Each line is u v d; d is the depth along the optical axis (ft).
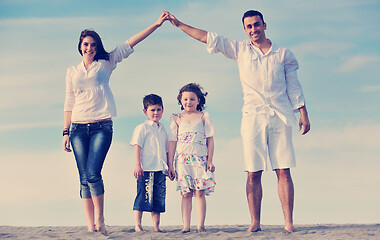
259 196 16.48
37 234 16.46
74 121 16.42
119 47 17.06
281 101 16.21
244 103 16.55
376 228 17.17
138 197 17.31
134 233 16.42
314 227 18.26
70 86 16.79
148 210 17.17
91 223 16.55
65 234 16.20
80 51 16.97
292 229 16.03
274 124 16.10
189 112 17.28
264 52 16.43
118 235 15.61
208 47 16.83
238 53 16.60
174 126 17.29
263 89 16.16
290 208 16.15
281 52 16.34
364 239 14.46
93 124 16.29
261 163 16.11
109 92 16.67
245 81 16.39
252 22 16.20
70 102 16.94
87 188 16.44
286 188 16.16
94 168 15.99
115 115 16.58
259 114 16.14
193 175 16.63
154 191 17.39
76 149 16.31
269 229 17.38
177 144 17.04
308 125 16.35
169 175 17.20
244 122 16.33
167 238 14.96
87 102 16.34
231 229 17.81
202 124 17.04
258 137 16.11
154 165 17.29
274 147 16.19
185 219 16.53
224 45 16.69
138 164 17.20
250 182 16.46
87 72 16.42
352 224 19.30
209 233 16.08
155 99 17.61
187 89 17.13
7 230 18.45
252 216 16.56
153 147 17.40
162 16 17.19
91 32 16.67
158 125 17.76
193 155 16.67
